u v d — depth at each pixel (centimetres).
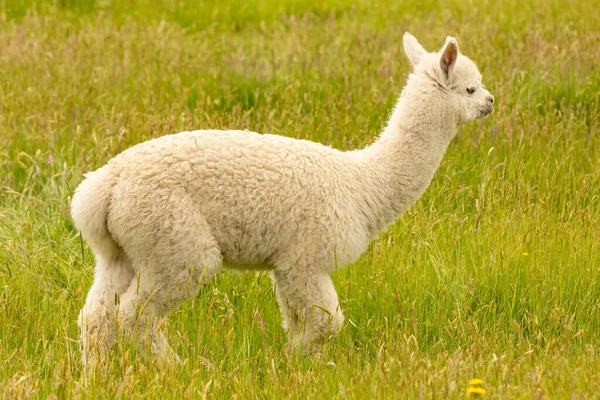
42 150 2722
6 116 2886
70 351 1694
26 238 2245
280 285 1842
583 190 2464
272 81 3362
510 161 2631
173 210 1688
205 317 1969
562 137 2816
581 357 1764
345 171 1866
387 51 3622
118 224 1709
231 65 3522
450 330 1922
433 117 1950
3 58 3516
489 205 2420
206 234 1723
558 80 3206
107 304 1755
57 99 2980
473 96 1995
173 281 1727
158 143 1745
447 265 2192
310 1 4841
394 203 1945
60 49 3625
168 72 3456
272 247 1797
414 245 2261
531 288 2056
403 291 2059
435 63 1964
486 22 4025
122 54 3684
